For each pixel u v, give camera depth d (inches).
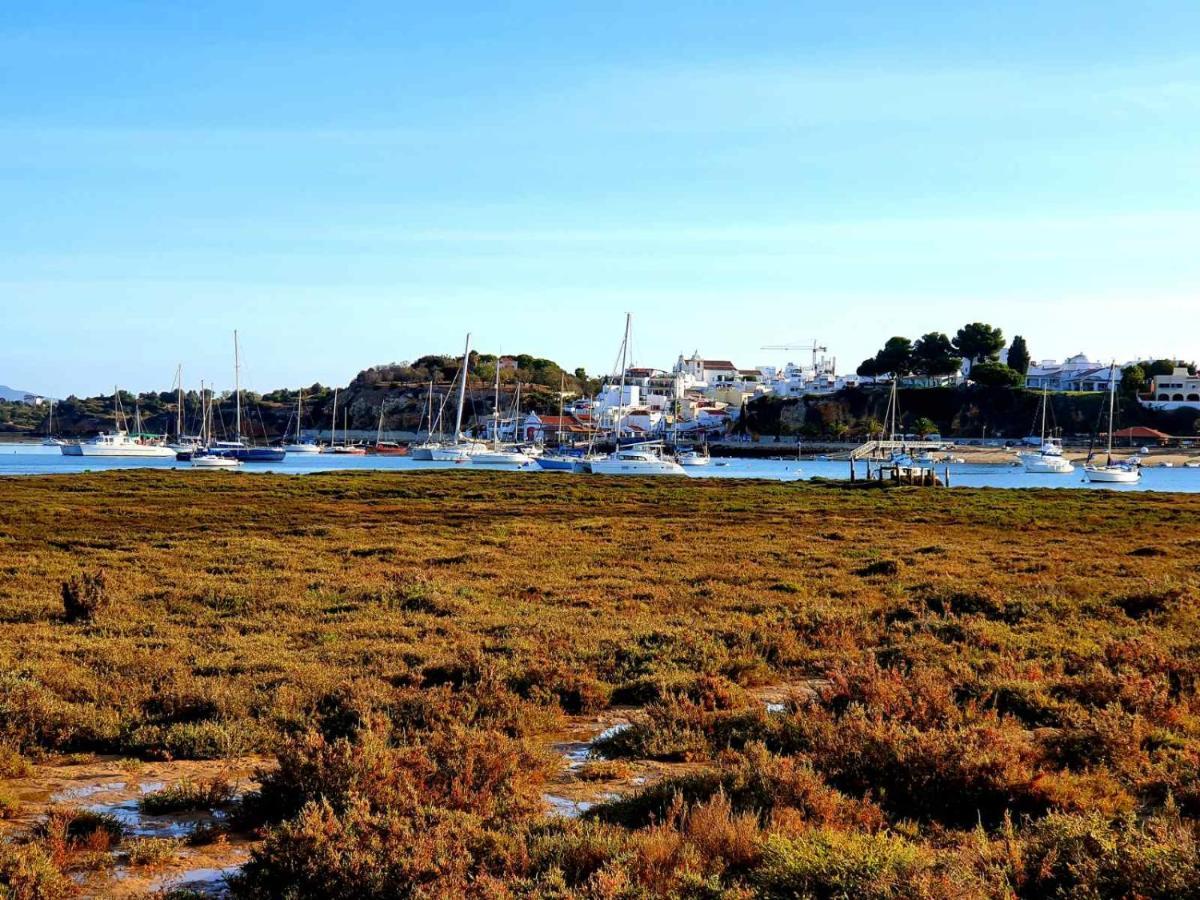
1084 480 4913.9
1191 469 6584.6
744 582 1155.3
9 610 927.7
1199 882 304.2
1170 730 521.0
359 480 2970.0
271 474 3186.5
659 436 7554.1
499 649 756.0
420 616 907.4
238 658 719.7
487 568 1253.1
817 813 392.8
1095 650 730.2
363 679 637.3
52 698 586.6
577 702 633.6
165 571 1179.9
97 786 477.7
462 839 359.9
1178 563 1294.3
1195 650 728.3
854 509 2267.5
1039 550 1473.9
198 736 531.2
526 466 5369.1
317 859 343.9
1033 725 561.3
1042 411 7785.4
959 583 1087.6
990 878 320.5
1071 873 321.4
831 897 306.8
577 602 1022.4
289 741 455.5
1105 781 429.7
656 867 339.0
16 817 431.8
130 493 2428.6
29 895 334.6
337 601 999.6
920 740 443.2
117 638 797.2
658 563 1322.6
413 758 440.1
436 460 5428.2
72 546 1437.0
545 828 388.2
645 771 498.6
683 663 723.4
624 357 4608.8
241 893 346.0
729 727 554.3
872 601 1000.2
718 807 386.0
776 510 2236.7
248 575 1155.3
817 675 713.6
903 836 380.8
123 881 364.5
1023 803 410.3
